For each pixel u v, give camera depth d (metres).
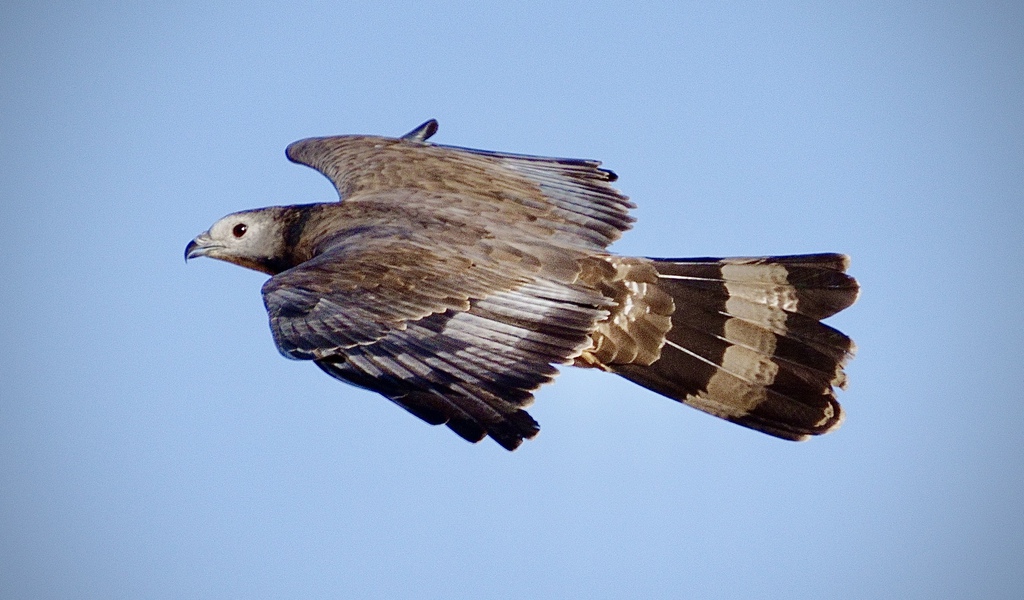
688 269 11.66
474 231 11.18
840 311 11.55
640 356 11.53
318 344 9.58
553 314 10.39
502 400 9.27
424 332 9.78
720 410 11.49
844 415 11.40
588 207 12.02
